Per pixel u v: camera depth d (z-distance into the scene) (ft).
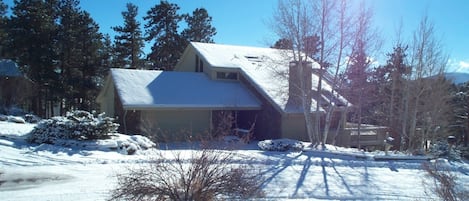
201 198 20.62
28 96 104.63
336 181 36.52
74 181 30.81
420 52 87.45
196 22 152.56
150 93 72.49
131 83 74.49
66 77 117.70
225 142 24.77
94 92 125.49
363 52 67.56
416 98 85.30
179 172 20.93
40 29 111.65
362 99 79.20
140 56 139.54
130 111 71.15
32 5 113.19
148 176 21.03
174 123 72.49
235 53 95.14
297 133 76.02
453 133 105.60
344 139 82.58
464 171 46.32
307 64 68.23
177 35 146.51
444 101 90.02
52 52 112.98
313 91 77.25
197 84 80.53
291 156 51.31
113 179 31.37
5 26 113.09
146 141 51.70
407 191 32.94
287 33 67.56
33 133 47.14
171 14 145.59
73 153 43.47
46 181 30.78
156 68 146.41
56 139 46.80
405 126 84.64
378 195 31.37
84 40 119.65
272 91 77.51
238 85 84.12
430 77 87.92
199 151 22.04
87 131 48.44
